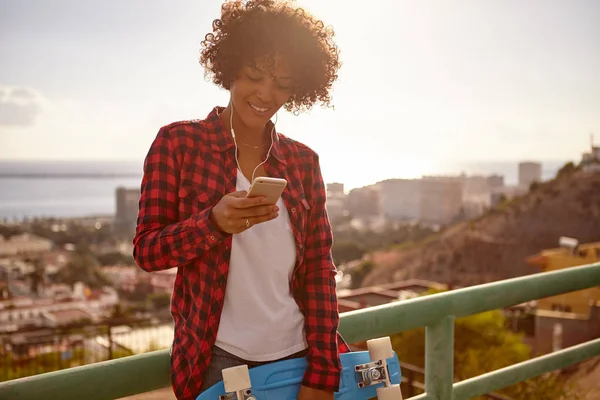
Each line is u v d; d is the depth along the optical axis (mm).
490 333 10328
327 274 1146
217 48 1071
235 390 969
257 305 1030
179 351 1018
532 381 6484
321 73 1104
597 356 2072
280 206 1084
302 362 1072
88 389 1035
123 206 136125
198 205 986
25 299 58031
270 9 1053
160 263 933
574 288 1896
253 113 1054
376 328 1422
